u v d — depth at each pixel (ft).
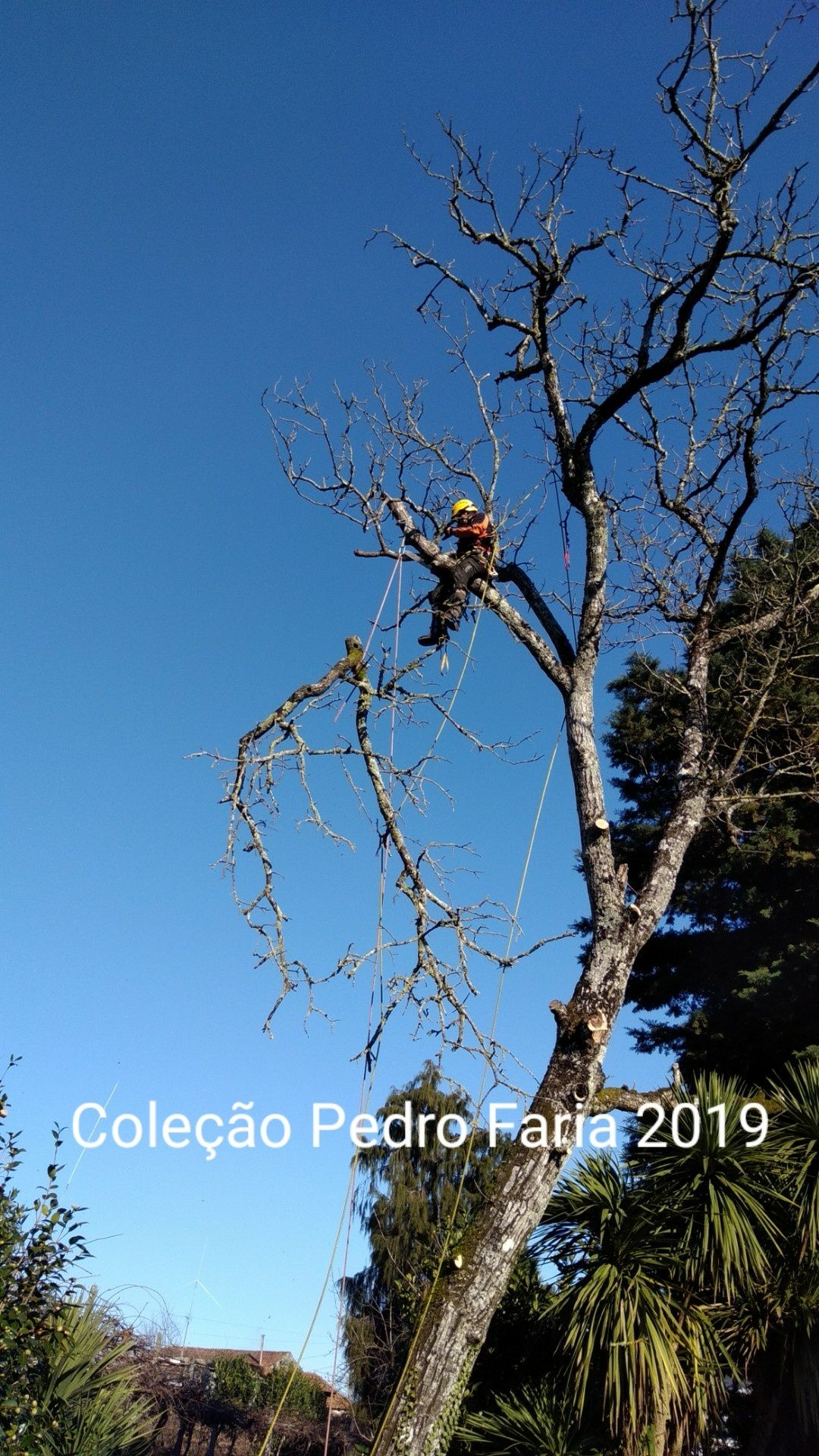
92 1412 25.44
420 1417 21.26
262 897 22.06
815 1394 29.71
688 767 29.86
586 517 30.55
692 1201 31.53
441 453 29.01
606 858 26.78
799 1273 30.76
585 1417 29.14
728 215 27.96
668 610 35.47
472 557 27.27
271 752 22.30
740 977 56.29
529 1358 32.37
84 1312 27.17
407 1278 42.47
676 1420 28.73
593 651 29.30
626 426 34.53
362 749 24.11
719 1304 30.71
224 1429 60.23
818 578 35.12
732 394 34.32
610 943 25.70
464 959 22.35
